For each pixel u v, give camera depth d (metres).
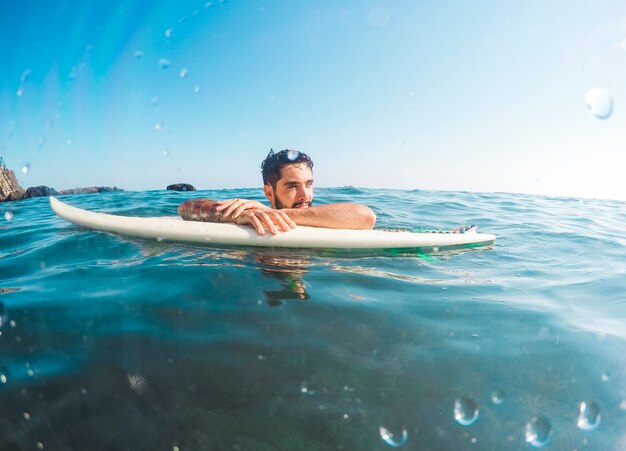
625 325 0.98
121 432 0.59
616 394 0.70
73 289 1.12
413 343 0.84
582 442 0.59
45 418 0.61
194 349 0.79
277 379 0.70
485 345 0.85
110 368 0.73
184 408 0.63
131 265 1.34
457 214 3.27
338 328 0.89
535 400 0.68
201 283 1.15
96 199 4.67
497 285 1.28
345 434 0.58
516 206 4.07
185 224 1.67
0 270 1.34
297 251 1.55
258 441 0.57
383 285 1.21
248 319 0.93
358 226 1.73
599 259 1.70
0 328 0.89
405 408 0.64
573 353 0.83
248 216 1.61
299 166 1.94
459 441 0.58
